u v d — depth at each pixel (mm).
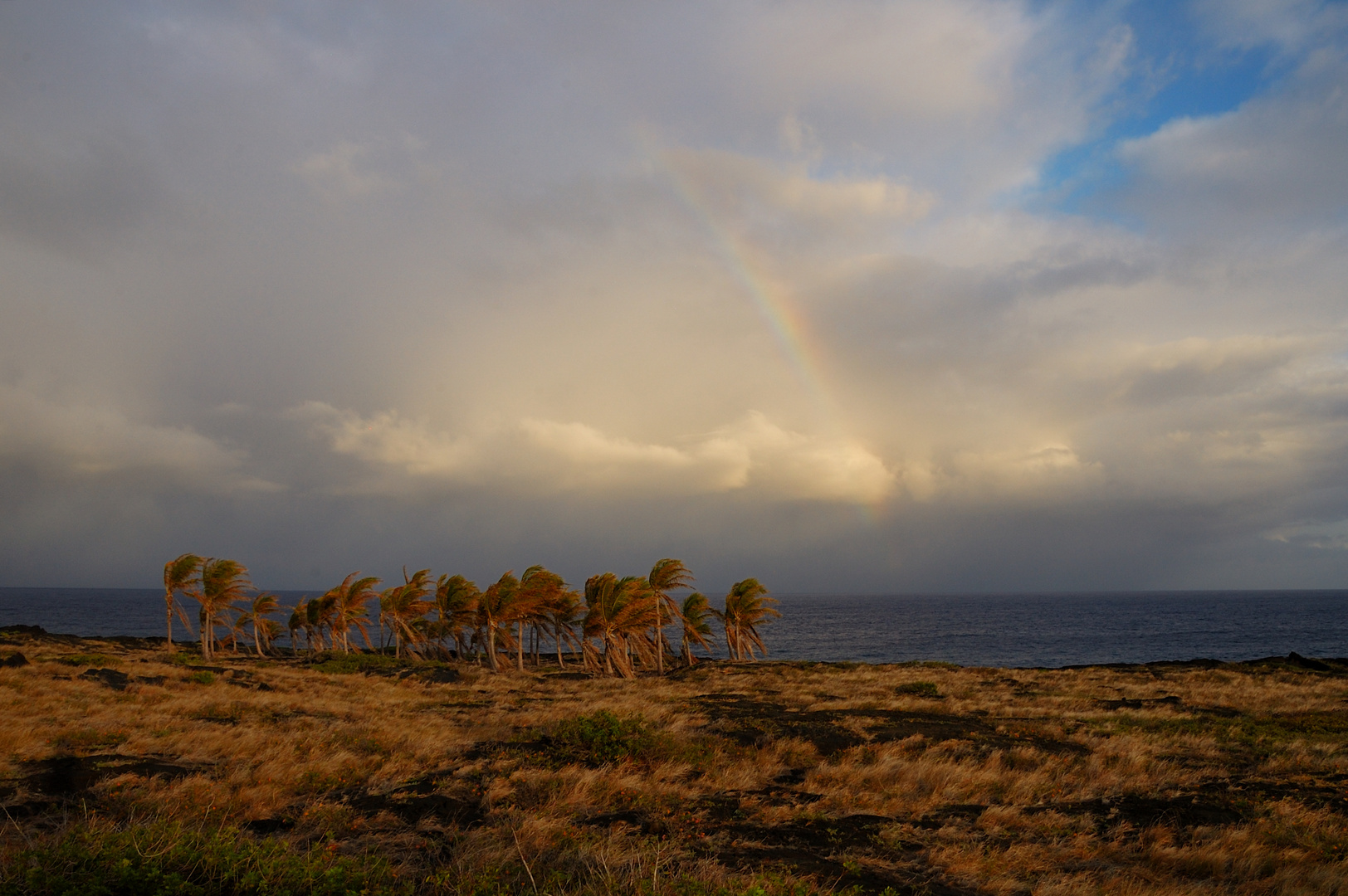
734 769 13594
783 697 27266
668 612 50406
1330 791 12820
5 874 6285
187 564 48031
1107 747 16328
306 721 18078
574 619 56969
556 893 6785
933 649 98750
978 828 10539
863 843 9500
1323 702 26922
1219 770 14742
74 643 49375
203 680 26469
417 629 61188
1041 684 33719
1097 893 7977
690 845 9070
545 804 10672
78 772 10922
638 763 13797
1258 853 9359
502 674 44594
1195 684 33594
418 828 9438
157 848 6914
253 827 9242
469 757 14195
